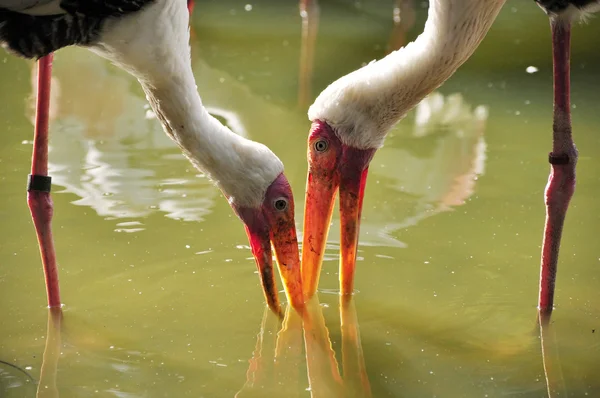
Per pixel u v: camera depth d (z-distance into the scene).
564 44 6.69
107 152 9.82
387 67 7.02
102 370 6.21
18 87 11.58
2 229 8.11
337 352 6.57
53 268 6.93
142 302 7.13
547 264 6.90
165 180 9.22
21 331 6.68
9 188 8.87
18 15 6.09
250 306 7.16
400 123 10.95
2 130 10.22
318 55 13.20
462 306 7.12
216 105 11.25
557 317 6.93
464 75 12.64
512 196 9.03
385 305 7.18
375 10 15.48
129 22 6.29
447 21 6.82
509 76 12.60
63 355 6.39
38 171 6.86
